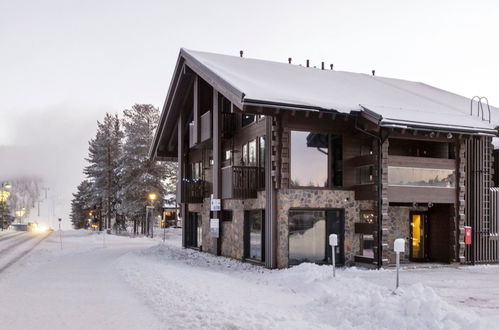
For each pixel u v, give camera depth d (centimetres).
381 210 1686
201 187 2512
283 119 1683
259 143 1908
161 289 1145
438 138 1834
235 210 2094
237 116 2156
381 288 1079
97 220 7588
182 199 2478
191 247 2673
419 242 1970
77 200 9825
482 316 883
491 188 1938
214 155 2116
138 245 3175
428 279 1413
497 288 1244
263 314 870
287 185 1688
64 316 877
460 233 1844
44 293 1137
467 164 1903
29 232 5850
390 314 795
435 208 1942
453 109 2089
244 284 1335
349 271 1577
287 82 1989
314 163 1755
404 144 1962
